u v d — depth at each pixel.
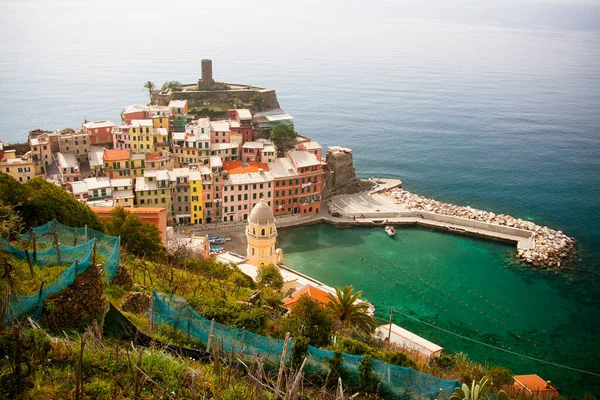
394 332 116.00
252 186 196.00
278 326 78.38
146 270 88.19
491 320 145.62
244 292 99.56
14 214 89.62
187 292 85.50
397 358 81.19
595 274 174.25
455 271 172.25
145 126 199.62
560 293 161.88
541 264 178.12
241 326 71.12
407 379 65.19
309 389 60.72
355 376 64.25
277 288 121.06
